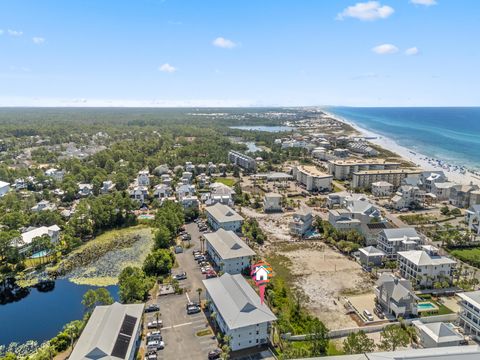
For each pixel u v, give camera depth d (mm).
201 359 83312
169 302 107062
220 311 90625
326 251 145000
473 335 91938
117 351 76625
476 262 132250
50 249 141500
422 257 117688
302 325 95125
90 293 99188
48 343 90000
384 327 93312
